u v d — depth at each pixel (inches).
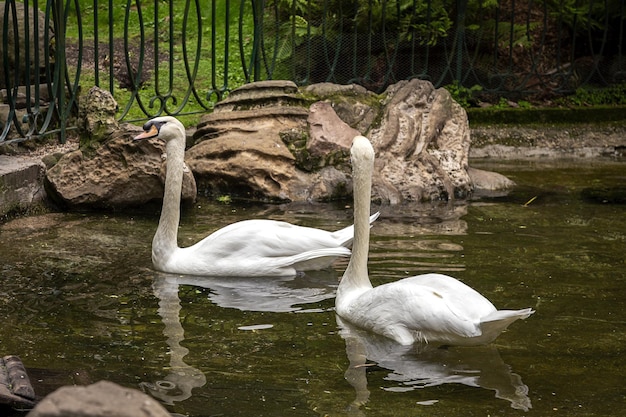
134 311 248.2
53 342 223.6
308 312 249.3
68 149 402.9
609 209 368.8
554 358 214.8
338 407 187.6
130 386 197.0
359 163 241.4
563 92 548.1
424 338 223.3
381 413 185.0
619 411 187.0
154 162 366.3
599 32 582.6
